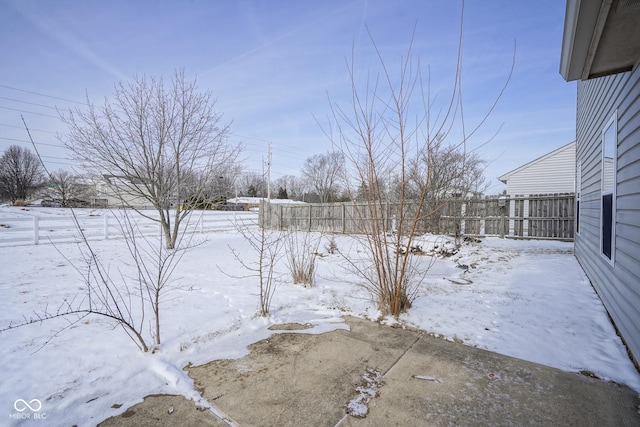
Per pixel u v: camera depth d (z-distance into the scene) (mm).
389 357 2514
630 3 1664
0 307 3467
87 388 2014
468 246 8453
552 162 16203
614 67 2594
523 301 3885
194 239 10406
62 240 9625
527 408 1843
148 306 3652
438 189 7668
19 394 1923
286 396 1981
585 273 5305
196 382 2141
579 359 2443
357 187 4672
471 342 2777
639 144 2412
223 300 3973
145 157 7477
